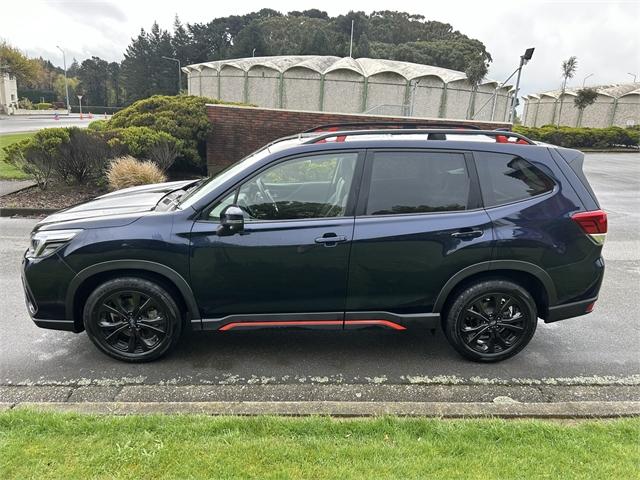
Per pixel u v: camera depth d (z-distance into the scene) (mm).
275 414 2969
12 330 4430
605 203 12172
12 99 71812
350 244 3582
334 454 2510
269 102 37000
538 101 60375
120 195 4605
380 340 4367
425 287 3705
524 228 3660
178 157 13227
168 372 3740
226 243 3561
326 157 3666
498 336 3889
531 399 3457
